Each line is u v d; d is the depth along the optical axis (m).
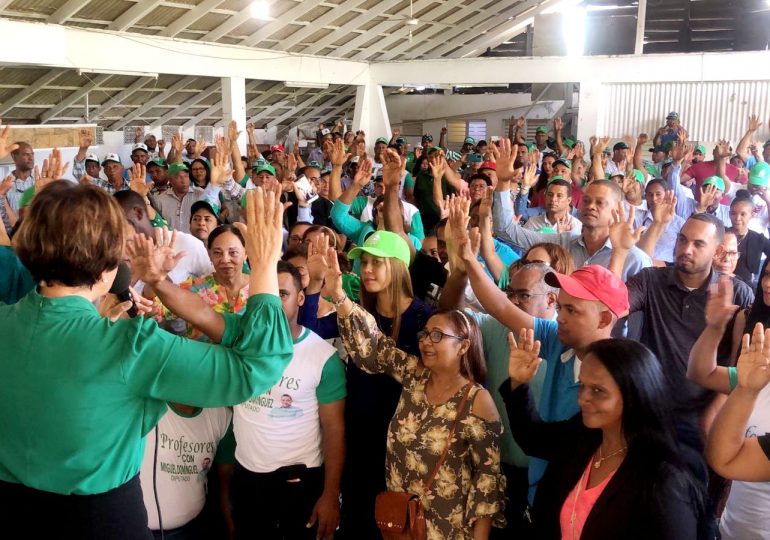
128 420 1.43
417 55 14.71
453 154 10.52
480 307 3.39
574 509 1.72
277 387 2.55
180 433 2.50
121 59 9.27
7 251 2.47
